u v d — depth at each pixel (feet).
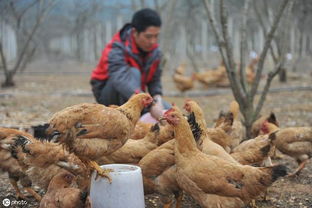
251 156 5.83
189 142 4.92
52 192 4.79
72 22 44.37
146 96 5.27
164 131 5.98
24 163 5.57
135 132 6.77
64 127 4.59
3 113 12.10
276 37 15.43
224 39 9.09
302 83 21.44
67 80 25.17
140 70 8.67
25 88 20.30
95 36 42.68
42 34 40.75
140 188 4.83
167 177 5.37
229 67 9.16
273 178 4.58
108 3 42.83
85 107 4.77
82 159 4.81
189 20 26.84
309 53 39.11
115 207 4.66
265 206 5.82
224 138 6.68
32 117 10.93
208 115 12.94
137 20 8.15
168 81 24.91
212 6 9.40
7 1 21.89
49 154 5.48
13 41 38.45
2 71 29.07
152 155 5.47
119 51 8.34
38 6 22.59
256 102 15.55
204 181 4.70
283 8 8.45
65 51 52.95
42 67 35.96
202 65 35.60
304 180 7.00
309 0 24.59
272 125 7.96
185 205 5.93
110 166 5.09
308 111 13.46
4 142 5.61
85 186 5.48
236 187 4.66
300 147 7.22
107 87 8.44
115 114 4.80
